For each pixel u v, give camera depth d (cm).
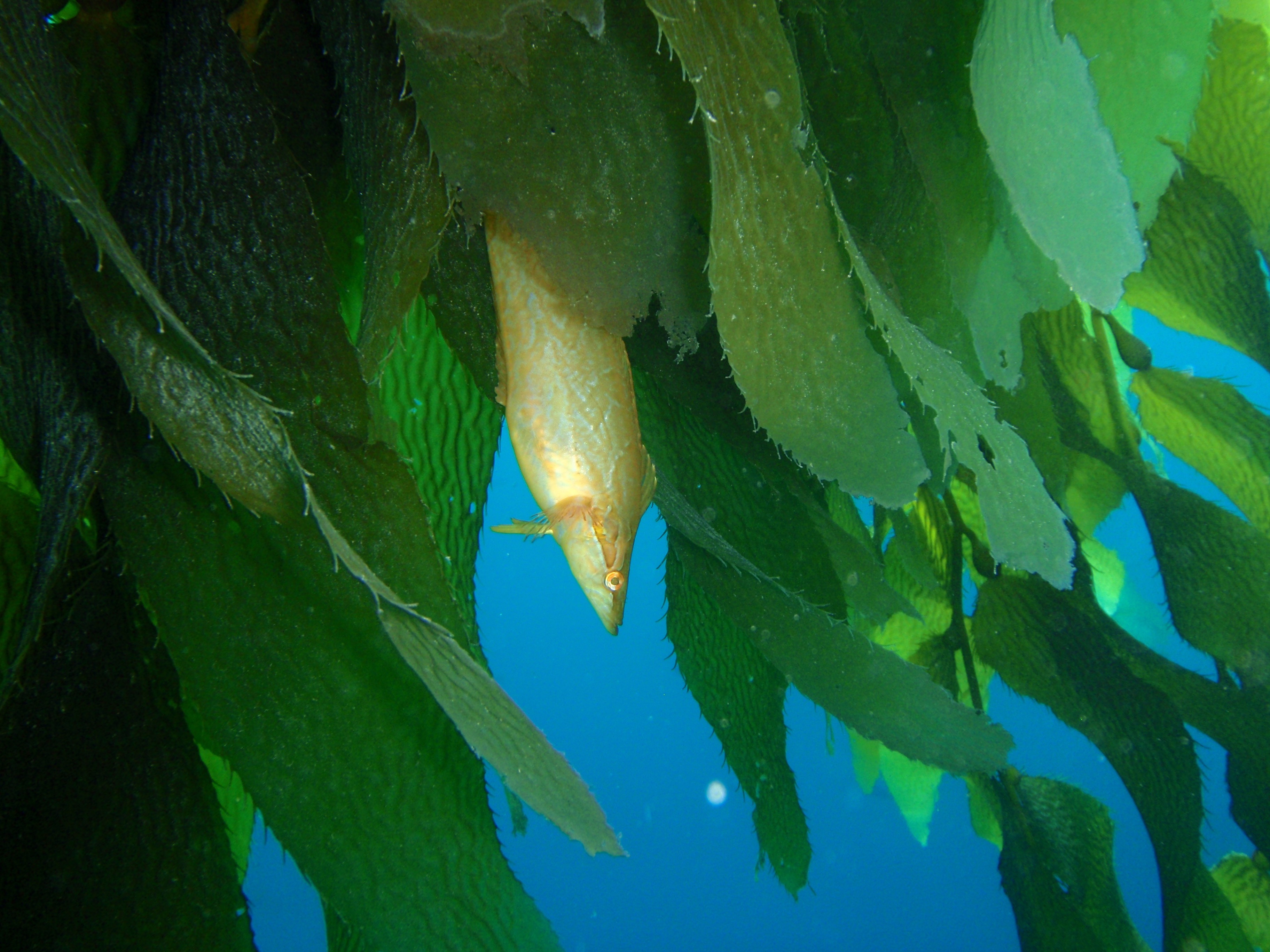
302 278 45
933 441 61
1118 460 77
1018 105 52
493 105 44
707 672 74
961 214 58
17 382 46
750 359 45
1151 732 74
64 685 46
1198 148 79
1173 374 81
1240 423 81
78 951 44
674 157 46
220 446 40
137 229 45
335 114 54
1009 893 77
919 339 51
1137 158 60
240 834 58
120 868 45
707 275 44
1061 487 74
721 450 66
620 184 46
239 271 45
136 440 45
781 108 43
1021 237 59
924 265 61
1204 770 73
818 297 46
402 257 45
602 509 49
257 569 46
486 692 41
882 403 49
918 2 56
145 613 47
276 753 47
